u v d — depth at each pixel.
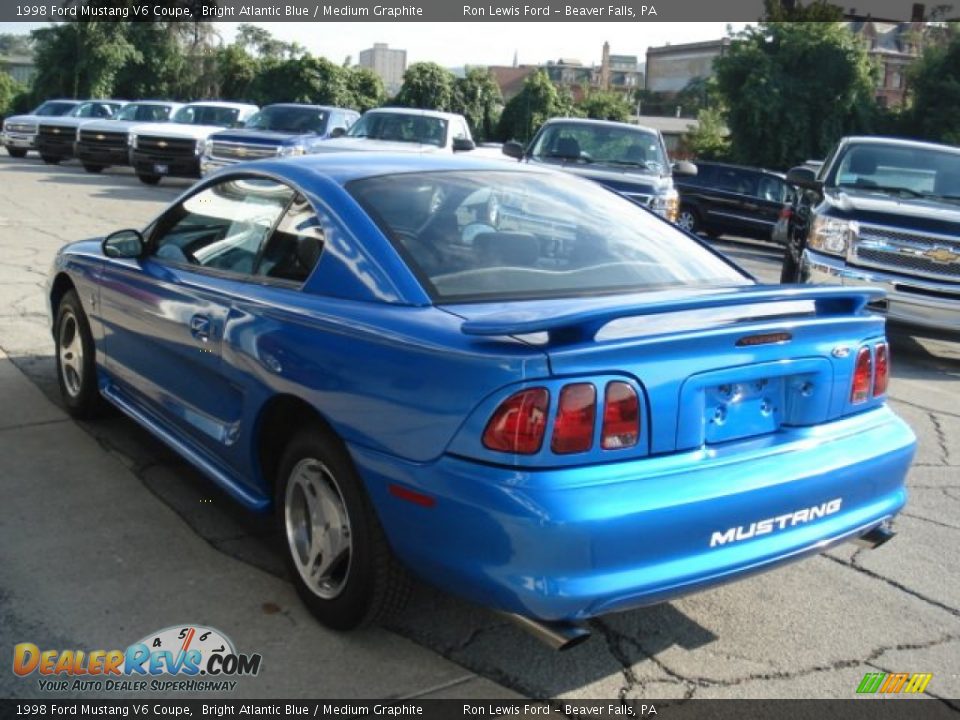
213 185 4.30
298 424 3.54
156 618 3.34
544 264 3.43
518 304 3.13
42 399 5.62
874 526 3.36
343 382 3.04
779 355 3.01
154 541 3.92
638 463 2.74
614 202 4.10
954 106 33.41
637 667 3.21
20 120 25.62
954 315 8.30
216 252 4.03
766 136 33.78
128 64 48.50
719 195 20.64
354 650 3.21
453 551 2.74
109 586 3.54
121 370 4.68
